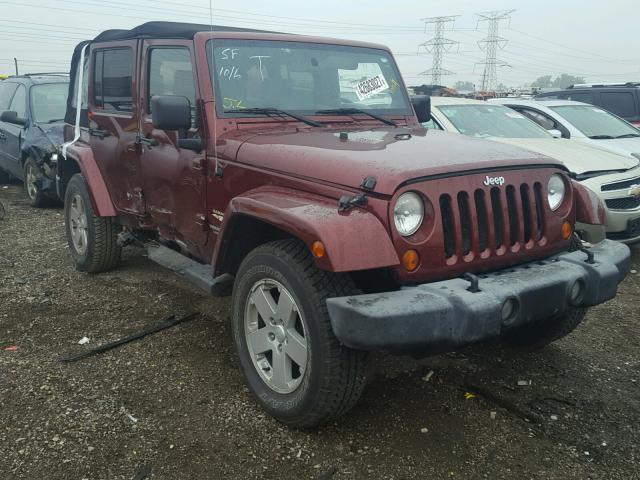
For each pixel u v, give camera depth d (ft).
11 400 11.00
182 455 9.52
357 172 9.36
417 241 9.17
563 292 9.84
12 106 32.32
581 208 11.55
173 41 13.15
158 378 11.96
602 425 10.55
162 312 15.43
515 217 10.28
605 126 27.86
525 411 10.92
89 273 18.40
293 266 9.53
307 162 10.12
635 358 13.21
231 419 10.54
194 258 13.87
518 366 12.72
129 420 10.44
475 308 8.72
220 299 16.35
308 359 9.48
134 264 19.30
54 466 9.19
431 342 8.59
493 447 9.86
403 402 11.20
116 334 14.06
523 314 9.33
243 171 11.23
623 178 20.45
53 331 14.19
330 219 8.88
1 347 13.26
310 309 9.25
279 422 10.44
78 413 10.62
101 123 16.56
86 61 17.89
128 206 15.83
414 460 9.48
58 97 30.76
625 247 11.39
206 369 12.36
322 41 14.05
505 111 26.25
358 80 14.23
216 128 11.99
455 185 9.54
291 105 13.02
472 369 12.55
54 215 27.32
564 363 12.91
